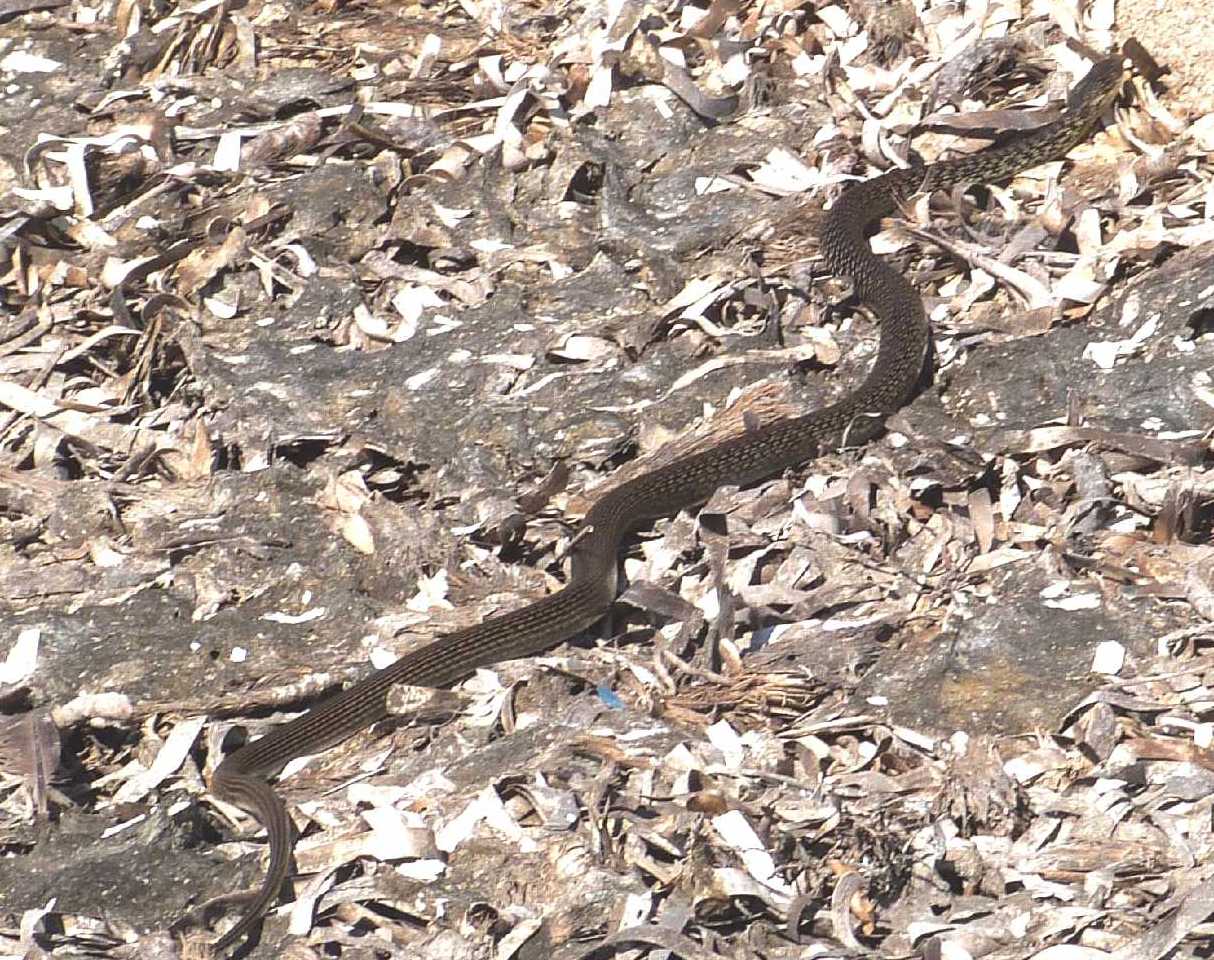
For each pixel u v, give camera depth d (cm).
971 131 1140
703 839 705
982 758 722
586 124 1214
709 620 848
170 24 1405
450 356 1054
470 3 1366
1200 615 777
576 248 1127
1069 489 873
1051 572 820
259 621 906
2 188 1295
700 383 1002
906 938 664
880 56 1209
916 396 966
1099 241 1025
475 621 875
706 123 1204
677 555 895
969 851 690
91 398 1098
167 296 1140
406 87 1288
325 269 1150
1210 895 631
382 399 1030
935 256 1073
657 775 751
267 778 816
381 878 737
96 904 752
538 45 1301
